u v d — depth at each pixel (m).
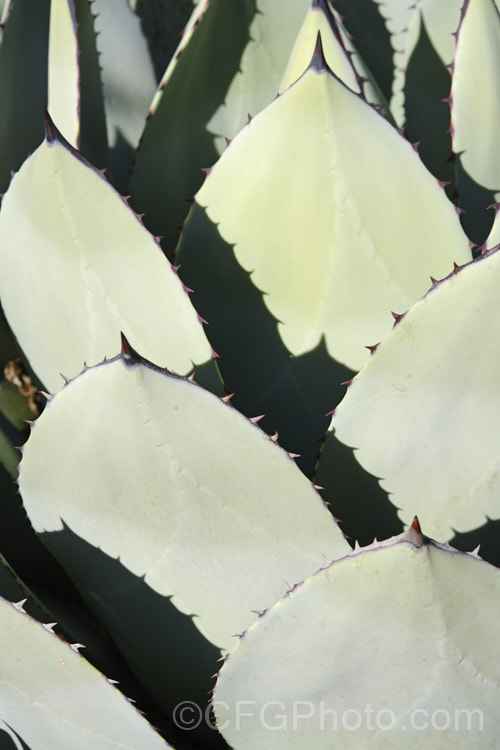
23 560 0.93
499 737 0.79
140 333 0.85
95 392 0.78
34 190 0.83
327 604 0.75
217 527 0.81
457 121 0.94
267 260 0.86
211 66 0.97
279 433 0.90
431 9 1.04
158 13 1.03
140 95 1.01
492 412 0.80
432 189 0.84
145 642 0.86
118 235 0.83
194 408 0.78
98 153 0.99
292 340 0.87
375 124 0.82
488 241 0.85
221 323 0.89
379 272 0.85
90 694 0.80
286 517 0.80
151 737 0.81
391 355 0.80
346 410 0.81
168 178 0.97
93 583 0.85
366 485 0.83
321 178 0.83
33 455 0.82
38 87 0.98
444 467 0.82
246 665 0.78
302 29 0.92
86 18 0.94
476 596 0.75
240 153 0.84
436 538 0.84
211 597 0.83
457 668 0.77
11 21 0.94
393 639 0.76
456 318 0.78
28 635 0.79
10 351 1.01
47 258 0.85
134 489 0.80
